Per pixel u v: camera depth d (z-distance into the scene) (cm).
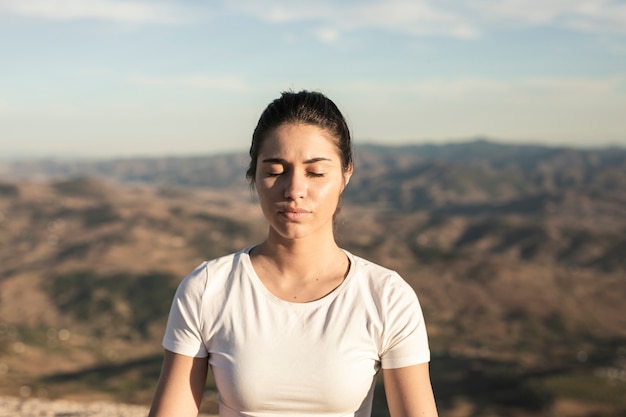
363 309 219
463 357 13562
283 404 213
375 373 224
